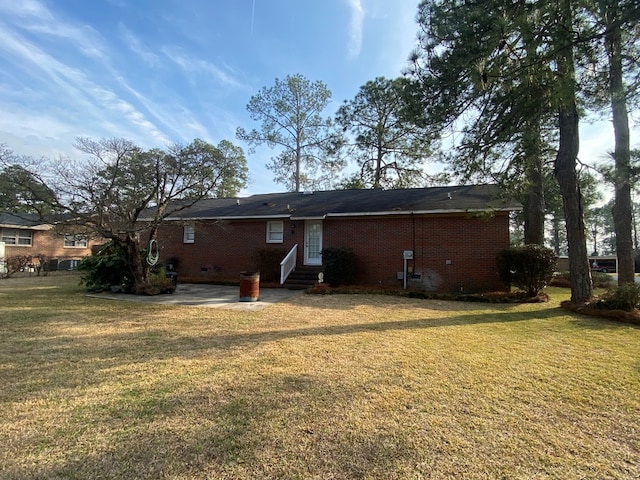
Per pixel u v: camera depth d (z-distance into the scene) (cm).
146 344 496
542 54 562
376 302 912
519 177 1017
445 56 698
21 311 729
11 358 429
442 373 390
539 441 256
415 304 888
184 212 1515
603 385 360
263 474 215
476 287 1122
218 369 395
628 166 787
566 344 513
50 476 211
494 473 219
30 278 1502
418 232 1202
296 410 298
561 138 869
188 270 1497
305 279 1275
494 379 374
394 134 2267
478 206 1127
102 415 286
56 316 682
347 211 1273
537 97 663
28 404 304
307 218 1293
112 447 241
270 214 1381
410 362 427
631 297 711
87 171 958
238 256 1442
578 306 780
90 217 962
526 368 409
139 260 1035
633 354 466
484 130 793
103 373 380
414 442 252
